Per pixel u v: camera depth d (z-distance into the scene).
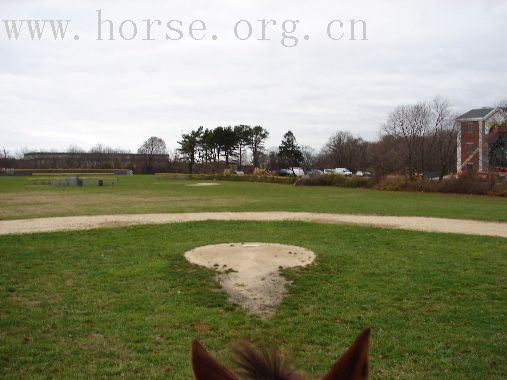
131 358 7.43
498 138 58.66
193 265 12.89
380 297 10.64
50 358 7.42
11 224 20.67
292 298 10.55
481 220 23.06
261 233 18.78
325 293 10.88
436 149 58.22
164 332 8.52
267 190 46.03
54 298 10.48
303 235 18.36
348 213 25.72
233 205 30.23
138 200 33.88
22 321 9.02
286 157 100.88
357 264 13.52
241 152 115.81
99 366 7.13
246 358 1.65
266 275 11.95
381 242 16.92
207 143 107.19
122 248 15.59
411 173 48.38
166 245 16.08
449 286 11.47
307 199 35.09
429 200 34.25
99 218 22.84
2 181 60.03
